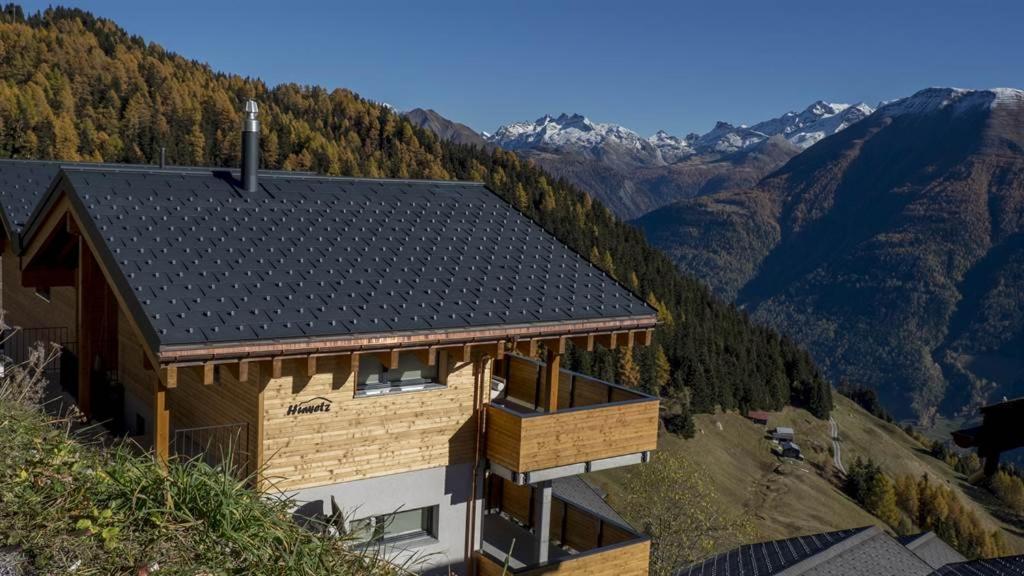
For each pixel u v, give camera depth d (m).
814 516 91.06
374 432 12.32
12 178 18.09
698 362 111.62
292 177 14.46
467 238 14.46
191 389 13.06
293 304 10.98
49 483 6.34
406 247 13.55
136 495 6.21
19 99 116.75
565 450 13.26
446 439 13.05
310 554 6.31
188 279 10.80
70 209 12.59
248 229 12.52
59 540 5.73
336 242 12.97
